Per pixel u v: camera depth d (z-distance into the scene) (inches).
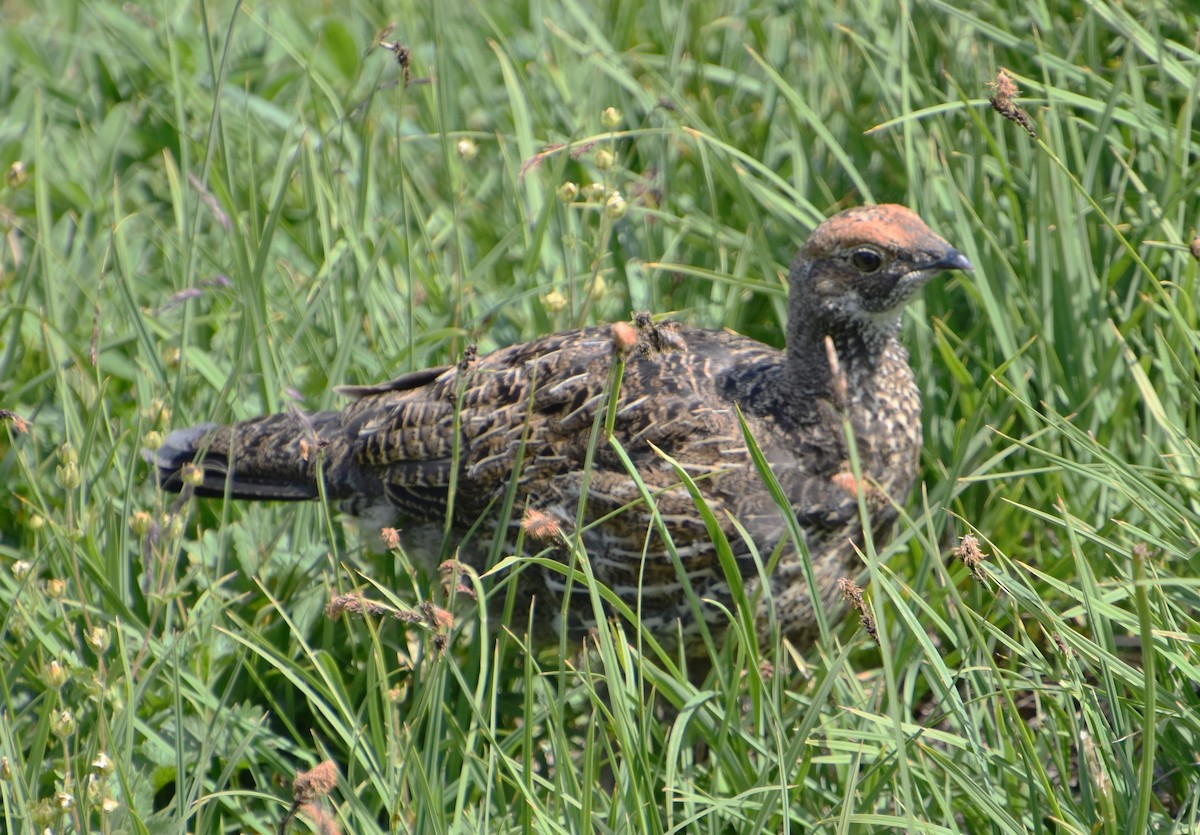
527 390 335.6
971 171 388.2
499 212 441.1
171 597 308.5
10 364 384.5
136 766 300.2
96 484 341.1
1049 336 354.3
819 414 321.7
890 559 347.3
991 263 359.6
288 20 527.2
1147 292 359.6
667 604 323.3
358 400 360.5
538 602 337.7
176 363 360.2
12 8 559.8
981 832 271.6
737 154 381.4
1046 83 370.9
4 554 343.9
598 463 325.1
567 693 314.3
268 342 372.8
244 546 351.9
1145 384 315.3
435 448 339.9
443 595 317.7
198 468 320.8
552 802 284.8
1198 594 285.4
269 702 326.3
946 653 323.3
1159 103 402.3
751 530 315.6
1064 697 284.4
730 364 334.3
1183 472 319.9
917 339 366.3
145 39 503.2
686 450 320.2
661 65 471.8
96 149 469.7
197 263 415.5
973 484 350.6
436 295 402.9
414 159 457.4
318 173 421.1
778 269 382.3
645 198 419.5
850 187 423.8
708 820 274.7
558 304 366.0
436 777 272.8
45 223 392.5
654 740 313.6
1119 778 259.9
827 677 256.5
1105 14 376.5
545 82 473.4
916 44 397.7
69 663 300.7
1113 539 319.0
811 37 437.4
